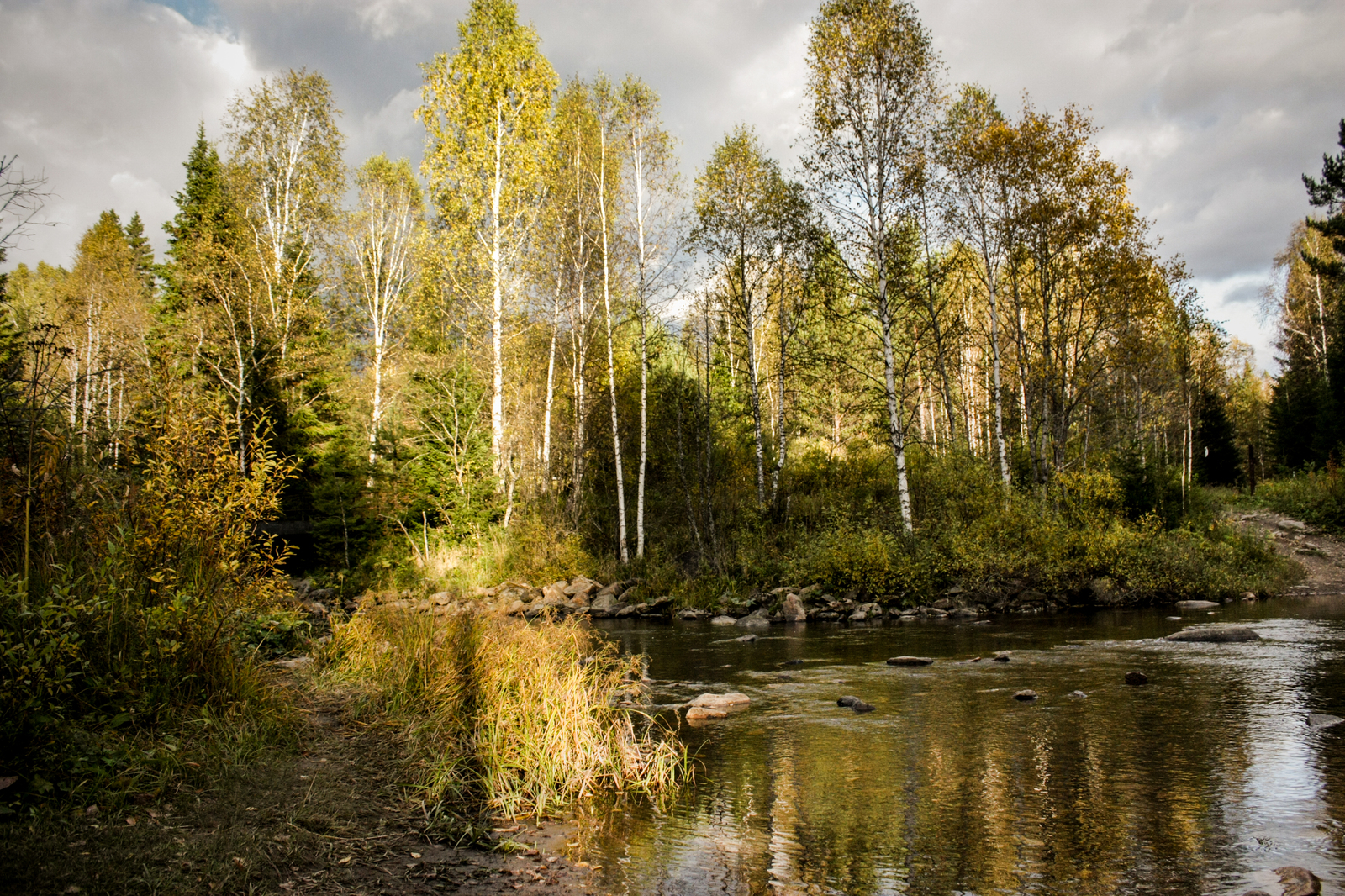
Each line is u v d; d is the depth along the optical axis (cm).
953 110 2681
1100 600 1953
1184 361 3578
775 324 3553
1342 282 3422
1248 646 1189
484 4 2881
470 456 2722
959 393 3831
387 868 413
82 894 320
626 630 1781
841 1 2286
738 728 775
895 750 677
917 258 2497
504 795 542
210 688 591
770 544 2375
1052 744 675
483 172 2905
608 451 3188
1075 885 398
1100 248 2358
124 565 599
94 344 2992
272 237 3172
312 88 3284
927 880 411
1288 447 4331
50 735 451
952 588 1997
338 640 869
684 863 442
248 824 427
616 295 2905
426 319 3616
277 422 2867
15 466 588
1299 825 472
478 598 2177
